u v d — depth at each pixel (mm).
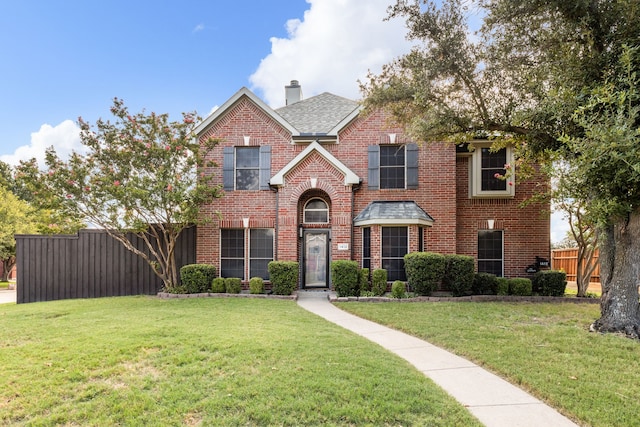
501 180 13766
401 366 5219
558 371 5070
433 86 9703
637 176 5953
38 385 4477
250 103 14453
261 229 14156
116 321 8109
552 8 7652
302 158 13492
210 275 12891
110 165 12352
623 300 7477
